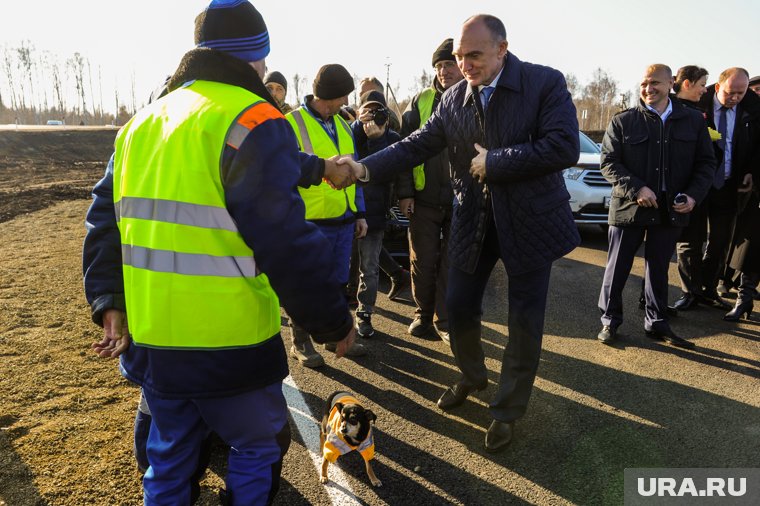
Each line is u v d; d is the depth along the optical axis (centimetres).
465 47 255
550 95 259
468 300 304
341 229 372
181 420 168
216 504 239
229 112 151
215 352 157
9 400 321
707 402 340
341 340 175
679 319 493
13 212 1055
